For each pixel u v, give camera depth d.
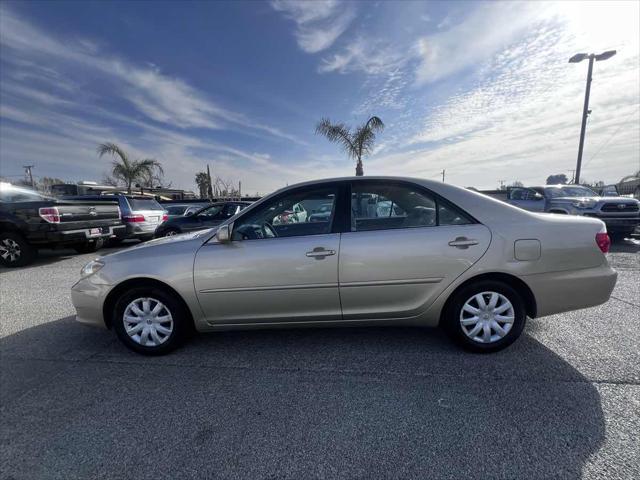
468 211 2.84
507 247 2.74
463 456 1.82
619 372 2.55
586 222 2.84
